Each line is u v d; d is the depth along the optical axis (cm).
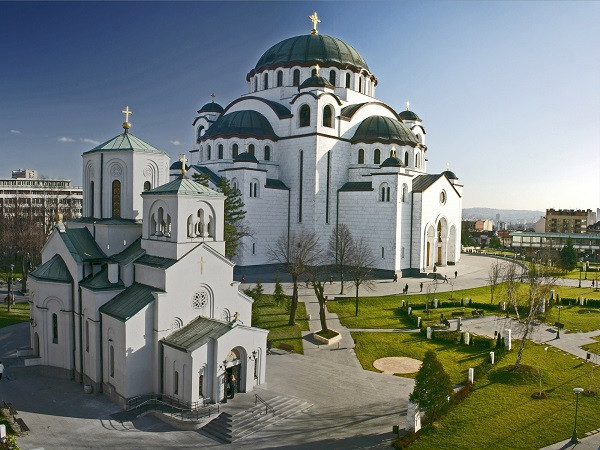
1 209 12681
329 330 5128
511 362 4297
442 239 9662
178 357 3291
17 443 2816
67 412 3275
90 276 3859
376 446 2852
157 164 4353
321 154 8650
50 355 3950
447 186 9444
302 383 3822
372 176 8450
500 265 9981
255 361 3597
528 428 3067
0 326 5319
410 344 4850
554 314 6244
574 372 4100
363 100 9994
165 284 3447
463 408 3347
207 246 3681
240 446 2847
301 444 2875
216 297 3775
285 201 8806
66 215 13025
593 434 3002
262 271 8456
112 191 4266
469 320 5803
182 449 2812
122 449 2795
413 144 9331
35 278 3928
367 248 8475
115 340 3434
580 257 13850
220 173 8606
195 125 10681
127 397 3341
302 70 9512
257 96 9975
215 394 3288
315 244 7888
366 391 3688
